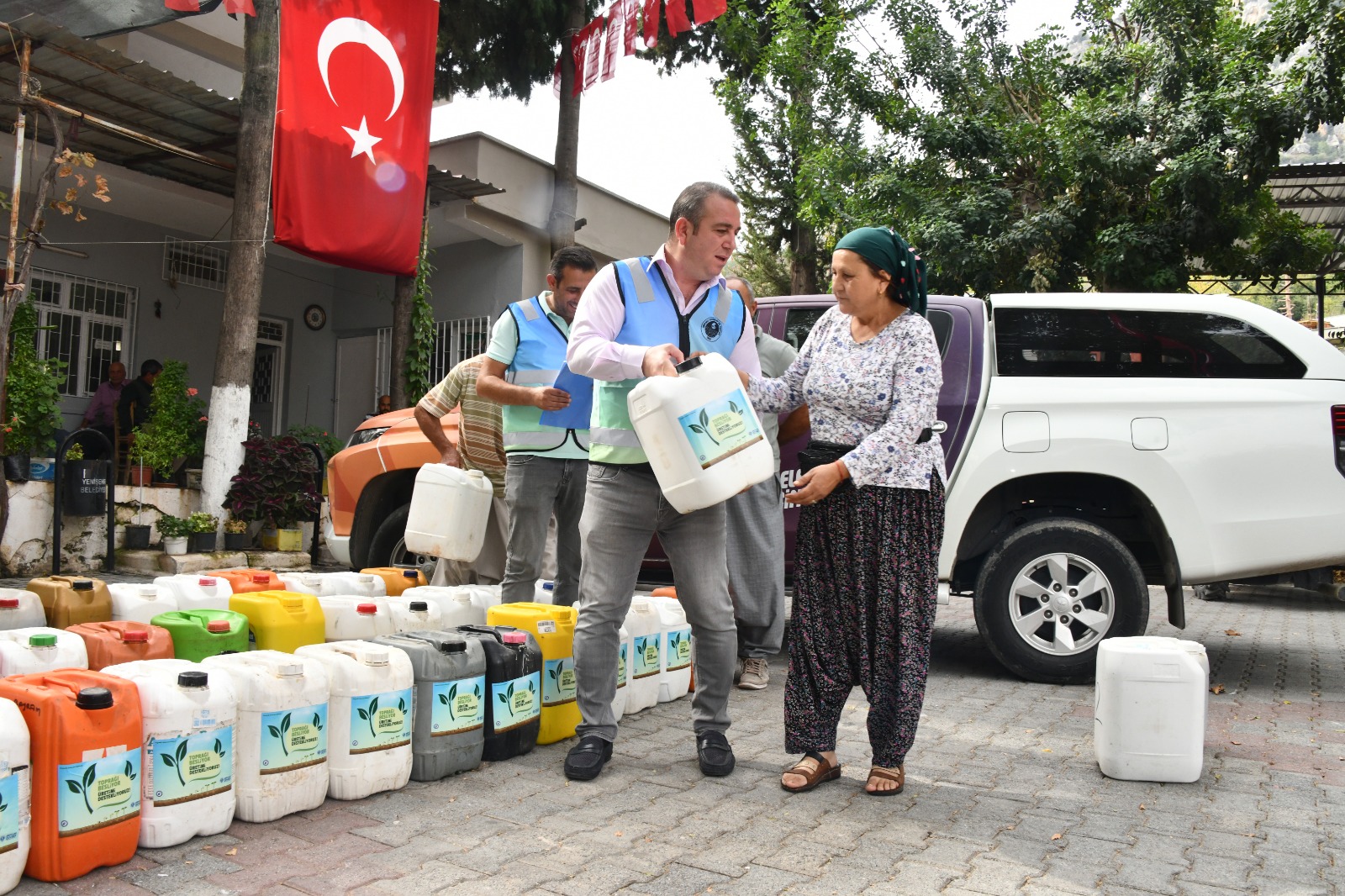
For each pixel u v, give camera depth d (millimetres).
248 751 2777
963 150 13586
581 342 3262
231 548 9328
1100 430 4875
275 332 14664
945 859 2648
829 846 2725
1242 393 4816
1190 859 2680
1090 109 12875
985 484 4945
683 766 3494
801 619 3256
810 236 21859
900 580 3113
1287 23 13266
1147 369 4996
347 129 9797
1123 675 3412
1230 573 4742
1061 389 4977
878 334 3193
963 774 3447
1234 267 15555
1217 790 3309
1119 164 12305
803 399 3459
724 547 3459
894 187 13547
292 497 9570
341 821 2826
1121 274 12430
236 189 9438
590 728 3383
